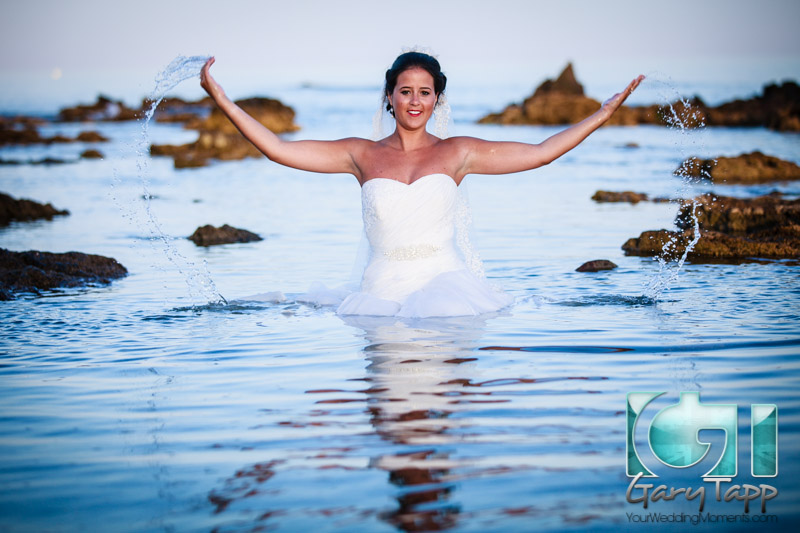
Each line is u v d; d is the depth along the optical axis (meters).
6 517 3.70
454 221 8.55
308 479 4.00
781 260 10.27
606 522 3.56
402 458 4.21
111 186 21.31
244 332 7.04
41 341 6.79
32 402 5.23
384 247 8.28
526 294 8.56
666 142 33.69
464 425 4.65
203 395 5.31
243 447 4.41
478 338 6.66
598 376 5.54
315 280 9.65
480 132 40.47
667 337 6.55
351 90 122.69
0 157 31.56
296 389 5.38
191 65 7.94
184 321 7.50
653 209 16.02
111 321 7.52
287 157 8.20
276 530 3.51
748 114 42.41
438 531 3.48
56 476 4.12
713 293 8.29
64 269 9.85
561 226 13.95
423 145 8.47
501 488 3.87
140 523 3.62
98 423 4.84
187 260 11.17
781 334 6.57
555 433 4.52
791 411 4.85
